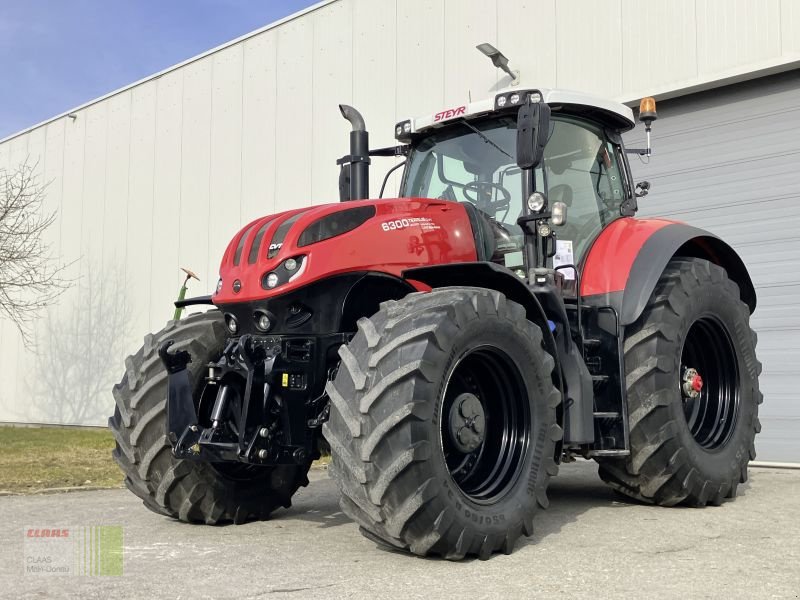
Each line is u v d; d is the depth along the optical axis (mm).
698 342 4871
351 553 3342
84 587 2779
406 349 3111
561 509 4402
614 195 4836
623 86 7500
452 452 3479
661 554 3248
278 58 10773
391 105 9430
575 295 4285
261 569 3039
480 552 3168
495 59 8117
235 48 11359
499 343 3398
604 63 7633
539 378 3541
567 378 3883
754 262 6891
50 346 14359
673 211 7387
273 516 4426
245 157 11141
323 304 3652
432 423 3057
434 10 9062
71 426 13898
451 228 4039
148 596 2654
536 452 3488
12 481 5922
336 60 10055
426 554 3178
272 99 10820
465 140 4594
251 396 3500
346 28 9961
